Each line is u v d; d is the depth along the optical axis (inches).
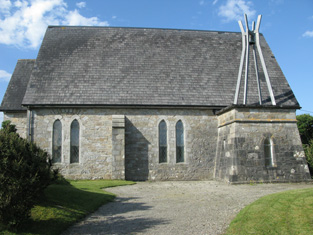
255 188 654.5
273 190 620.7
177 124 872.3
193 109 877.2
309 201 417.7
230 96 903.1
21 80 1021.2
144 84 896.9
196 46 1037.2
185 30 1089.4
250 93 912.9
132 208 476.4
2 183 325.4
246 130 756.0
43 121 821.9
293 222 353.4
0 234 313.7
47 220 378.6
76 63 929.5
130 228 370.3
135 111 855.7
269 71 987.9
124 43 1008.9
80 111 834.8
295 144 775.1
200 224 378.3
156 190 657.6
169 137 858.8
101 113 842.2
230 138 773.9
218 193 599.2
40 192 367.6
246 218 381.1
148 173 837.2
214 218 403.2
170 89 894.4
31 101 819.4
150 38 1038.4
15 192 326.3
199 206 477.7
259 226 350.9
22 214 336.5
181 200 533.6
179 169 850.1
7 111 941.2
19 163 333.7
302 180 754.2
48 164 385.7
